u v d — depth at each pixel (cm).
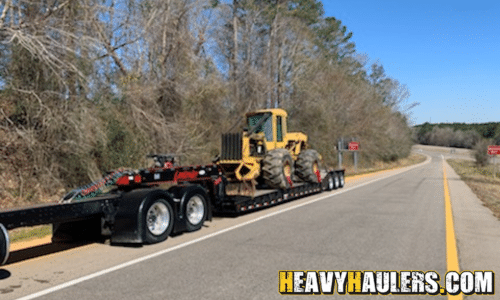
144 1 1639
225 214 1002
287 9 3334
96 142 1341
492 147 3428
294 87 3156
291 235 747
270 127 1263
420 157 8562
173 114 1786
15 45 1138
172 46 1764
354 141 3241
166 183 827
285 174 1192
